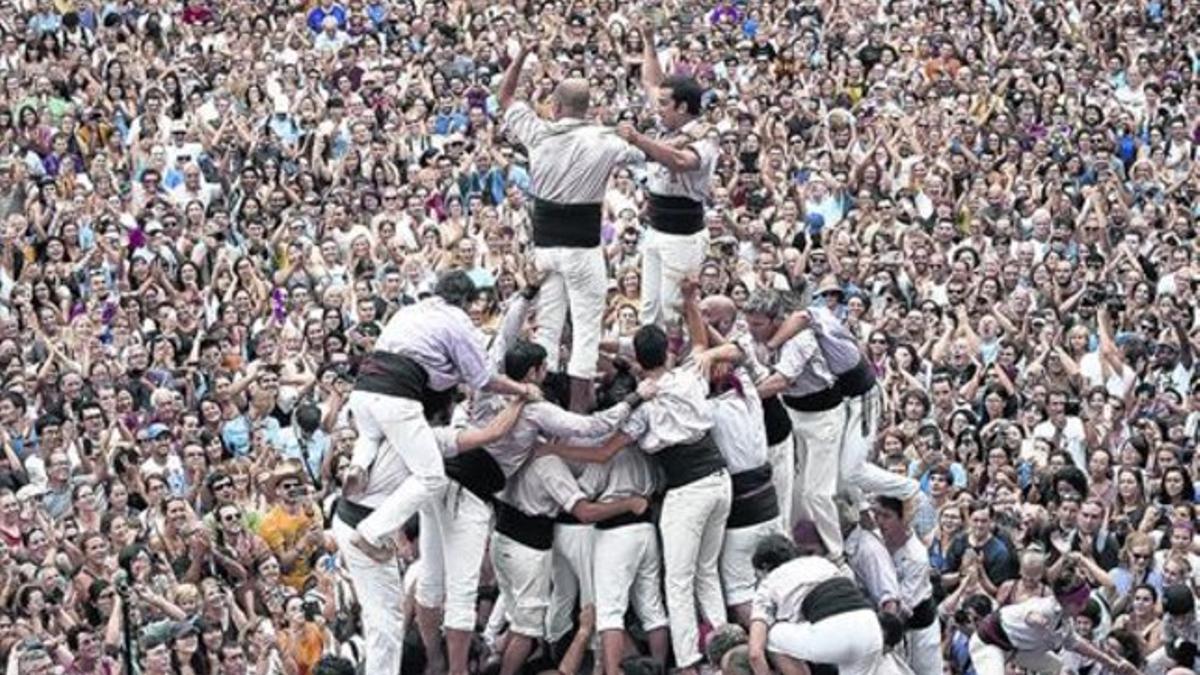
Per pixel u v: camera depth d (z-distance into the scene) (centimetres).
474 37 5884
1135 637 3547
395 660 2712
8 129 5219
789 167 5347
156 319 4541
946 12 6141
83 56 5528
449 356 2653
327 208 4966
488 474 2714
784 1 6156
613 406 2800
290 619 3491
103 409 4088
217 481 3809
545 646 2833
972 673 3400
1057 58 6091
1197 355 4744
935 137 5512
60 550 3619
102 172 5056
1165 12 6331
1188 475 4103
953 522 3769
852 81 5816
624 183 4941
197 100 5412
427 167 5184
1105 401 4372
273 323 4544
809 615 2712
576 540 2781
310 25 5869
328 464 3984
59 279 4641
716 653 2717
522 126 2805
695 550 2761
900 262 4888
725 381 2812
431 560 2764
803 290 4809
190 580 3606
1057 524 3903
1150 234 5281
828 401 2936
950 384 4450
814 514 2958
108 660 3359
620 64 5769
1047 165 5419
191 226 4891
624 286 4388
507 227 4934
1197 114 5903
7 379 4191
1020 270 4931
